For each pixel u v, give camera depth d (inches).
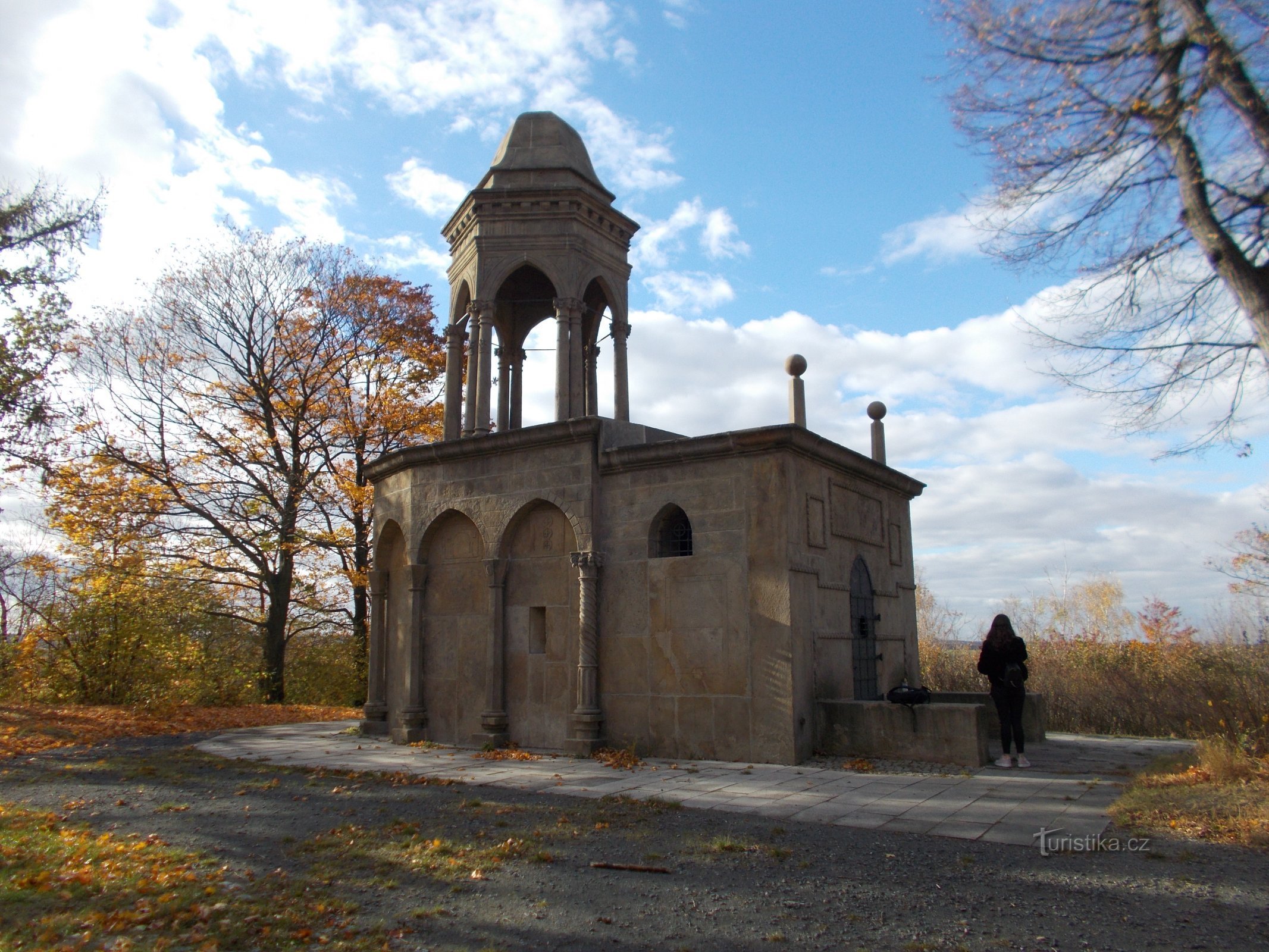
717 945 199.0
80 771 448.1
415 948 195.8
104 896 223.3
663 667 516.7
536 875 253.9
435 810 346.3
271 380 1099.3
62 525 970.7
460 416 693.9
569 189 636.1
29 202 738.8
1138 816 316.5
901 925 211.0
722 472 514.6
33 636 866.1
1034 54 357.4
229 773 450.0
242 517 1045.2
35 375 756.0
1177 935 201.5
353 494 1063.0
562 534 563.2
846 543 567.8
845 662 542.9
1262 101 322.0
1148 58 342.0
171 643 907.4
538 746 547.5
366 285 1164.5
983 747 465.1
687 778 428.1
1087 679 685.9
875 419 664.4
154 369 1048.8
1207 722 562.3
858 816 331.3
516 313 759.1
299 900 226.5
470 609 591.2
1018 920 213.5
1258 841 276.5
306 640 1258.0
